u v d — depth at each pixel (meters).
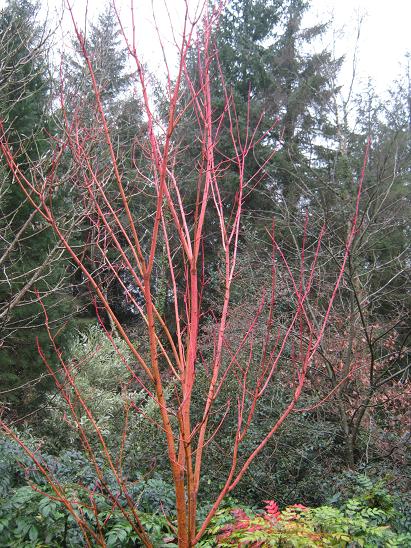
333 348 6.48
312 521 2.90
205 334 7.29
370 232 7.11
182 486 1.80
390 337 7.53
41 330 7.23
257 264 7.94
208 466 5.62
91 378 9.09
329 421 6.39
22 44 4.86
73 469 4.22
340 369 6.27
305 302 5.22
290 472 5.68
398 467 5.46
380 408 7.06
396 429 6.88
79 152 2.49
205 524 1.88
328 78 8.97
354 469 5.50
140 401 9.20
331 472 5.66
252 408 1.96
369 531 2.84
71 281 7.64
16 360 7.30
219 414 5.85
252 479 5.35
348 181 7.58
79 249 6.78
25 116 5.94
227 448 5.63
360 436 5.98
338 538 2.78
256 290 6.73
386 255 8.55
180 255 6.89
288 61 12.56
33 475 3.87
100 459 4.68
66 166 5.00
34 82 6.19
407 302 7.91
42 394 7.62
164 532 3.81
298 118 10.98
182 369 1.99
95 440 7.48
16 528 3.33
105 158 3.84
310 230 6.50
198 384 6.04
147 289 1.77
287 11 13.35
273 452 5.32
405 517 3.86
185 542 1.81
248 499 5.42
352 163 8.69
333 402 5.82
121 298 9.87
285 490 5.36
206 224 11.77
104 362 9.80
